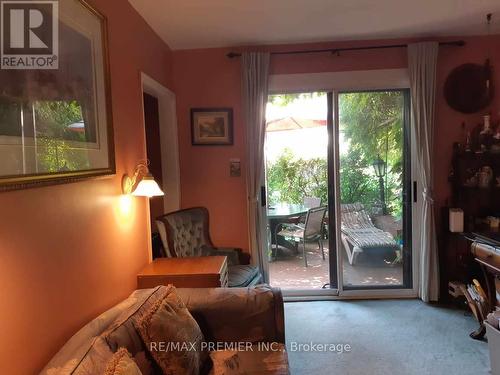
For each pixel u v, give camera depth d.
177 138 3.52
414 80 3.26
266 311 2.02
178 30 2.96
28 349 1.28
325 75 3.39
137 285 2.34
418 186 3.44
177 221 3.01
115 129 2.12
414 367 2.40
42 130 1.36
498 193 3.32
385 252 3.61
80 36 1.66
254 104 3.37
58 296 1.47
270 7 2.56
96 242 1.82
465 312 3.18
